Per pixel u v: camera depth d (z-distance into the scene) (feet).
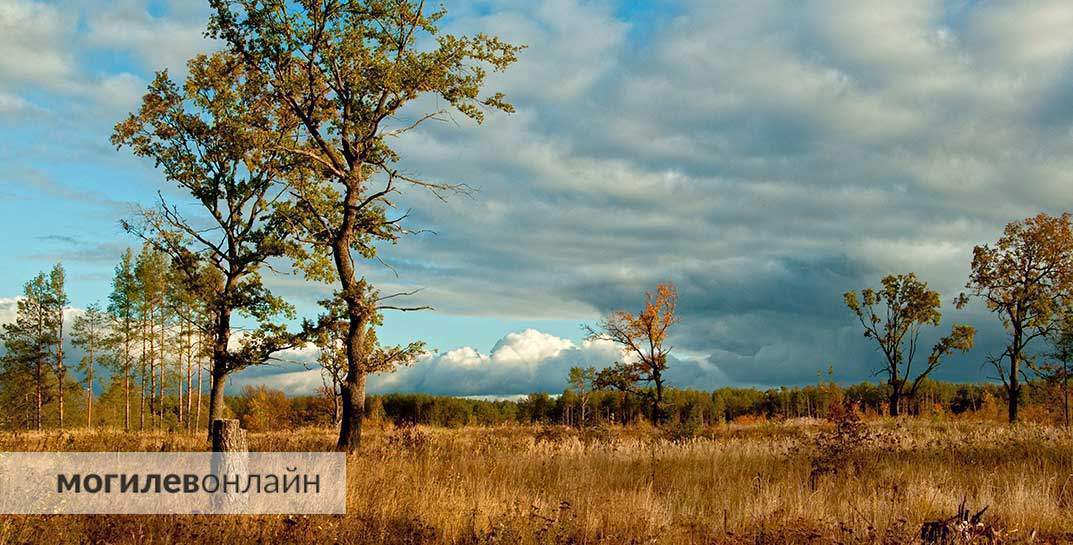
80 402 192.24
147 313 162.91
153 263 159.43
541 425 125.59
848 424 50.83
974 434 80.69
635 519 31.89
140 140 86.17
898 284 184.96
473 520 30.27
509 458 52.26
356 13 67.87
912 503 34.50
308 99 68.28
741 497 37.32
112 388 185.88
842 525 29.17
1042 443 58.70
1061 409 159.43
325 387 112.88
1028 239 153.48
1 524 25.90
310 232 74.23
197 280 90.27
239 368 85.61
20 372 169.78
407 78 65.62
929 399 268.41
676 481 45.47
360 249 76.07
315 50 66.23
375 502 32.37
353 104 67.77
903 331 185.78
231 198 88.43
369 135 67.87
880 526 30.60
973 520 28.53
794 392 308.81
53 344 175.42
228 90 80.02
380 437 72.18
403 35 69.00
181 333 135.74
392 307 67.62
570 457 55.47
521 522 29.89
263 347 82.33
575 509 33.30
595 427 107.14
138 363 167.84
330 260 77.66
